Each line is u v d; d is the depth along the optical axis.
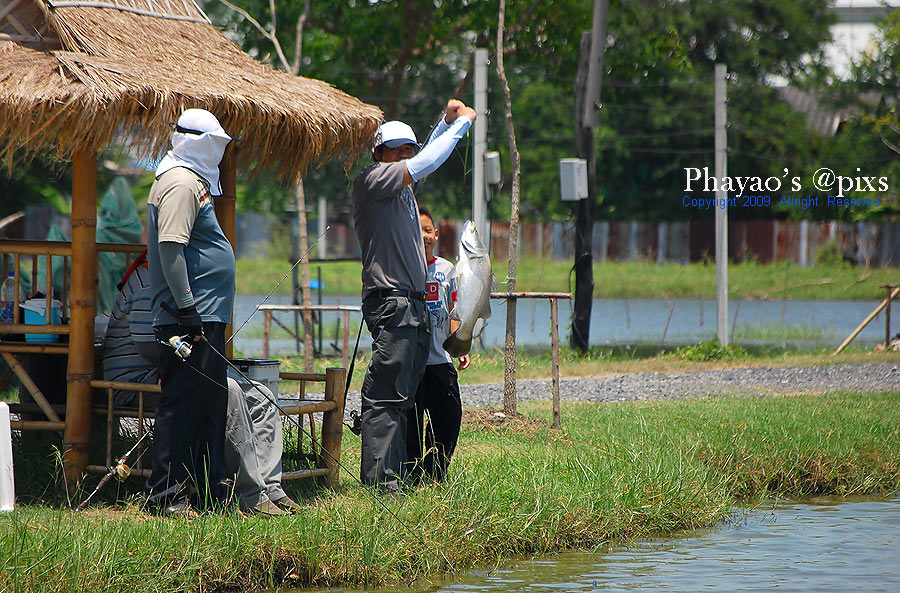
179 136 17.50
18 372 19.14
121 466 17.89
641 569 18.11
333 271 106.25
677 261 117.12
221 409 17.83
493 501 19.16
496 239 118.31
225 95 18.83
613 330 68.94
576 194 44.03
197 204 17.33
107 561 14.72
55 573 14.34
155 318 17.50
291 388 36.94
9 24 19.11
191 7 21.84
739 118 111.69
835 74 116.19
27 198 68.19
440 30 73.69
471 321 19.98
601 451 24.06
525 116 117.94
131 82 18.02
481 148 50.06
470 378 41.16
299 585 16.38
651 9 103.38
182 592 15.17
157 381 19.02
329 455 19.92
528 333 67.19
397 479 19.12
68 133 17.81
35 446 20.83
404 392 19.14
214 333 17.61
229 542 15.99
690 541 20.17
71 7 19.17
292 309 41.22
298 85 21.03
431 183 98.69
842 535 20.75
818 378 41.09
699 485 22.27
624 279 104.25
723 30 112.50
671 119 111.75
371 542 16.92
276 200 116.56
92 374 19.00
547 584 17.12
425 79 86.56
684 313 82.62
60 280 34.06
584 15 70.75
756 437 26.36
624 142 115.19
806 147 113.06
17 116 17.50
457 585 16.95
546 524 19.30
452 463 21.91
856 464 25.69
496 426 27.17
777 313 81.00
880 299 94.25
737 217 120.25
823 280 102.12
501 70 33.06
